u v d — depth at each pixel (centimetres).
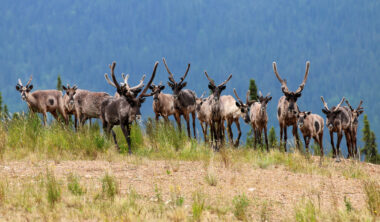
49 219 2739
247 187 3750
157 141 5625
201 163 4634
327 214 2995
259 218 2975
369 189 3462
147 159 4744
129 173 3991
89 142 4906
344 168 5084
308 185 3894
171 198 3256
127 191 3425
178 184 3700
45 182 3388
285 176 4247
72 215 2831
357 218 2945
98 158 4716
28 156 4538
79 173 3884
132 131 5662
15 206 2970
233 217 2977
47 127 5406
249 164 4797
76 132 5431
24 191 3173
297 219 2894
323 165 5191
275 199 3422
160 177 3897
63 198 3131
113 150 5119
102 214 2855
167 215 2917
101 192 3319
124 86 5359
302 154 5375
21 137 4962
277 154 5416
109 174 3828
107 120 5484
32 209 2903
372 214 3048
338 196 3591
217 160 4888
